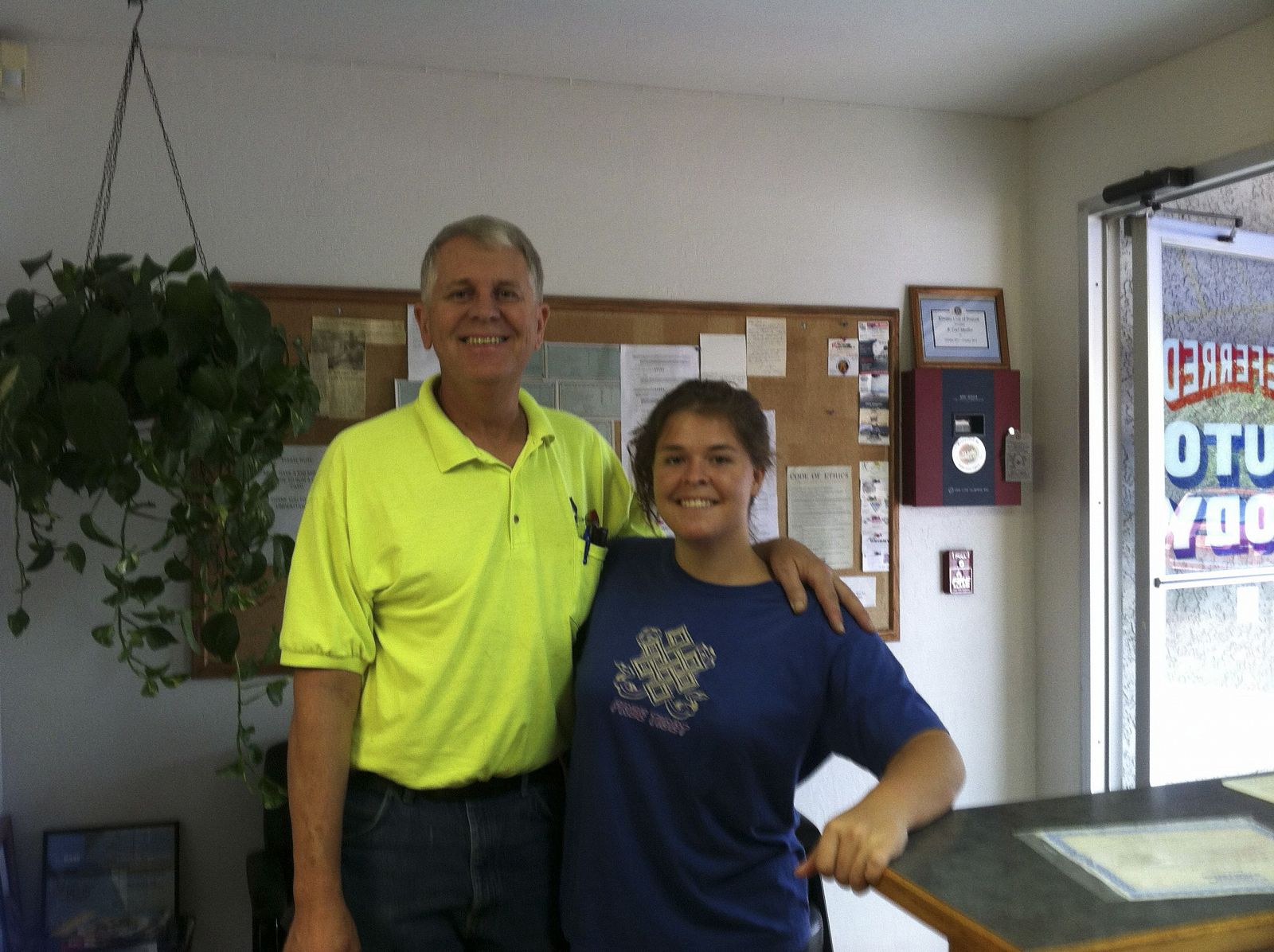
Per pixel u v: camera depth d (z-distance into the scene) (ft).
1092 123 8.31
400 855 4.61
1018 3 6.62
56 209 6.93
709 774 4.22
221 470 5.75
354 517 4.59
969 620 8.93
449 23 6.82
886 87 8.20
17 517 5.89
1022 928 2.56
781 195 8.42
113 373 5.00
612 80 7.93
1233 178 7.16
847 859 3.10
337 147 7.43
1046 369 8.88
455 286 4.59
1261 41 6.86
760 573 4.59
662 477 4.46
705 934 4.31
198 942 7.20
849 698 4.19
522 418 5.07
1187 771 8.39
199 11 6.57
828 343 8.47
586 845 4.38
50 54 6.92
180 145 7.16
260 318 5.52
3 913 6.64
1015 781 9.05
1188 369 8.44
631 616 4.60
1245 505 8.76
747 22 6.88
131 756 7.10
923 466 8.53
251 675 5.99
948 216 8.84
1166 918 2.61
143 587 5.78
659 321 8.07
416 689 4.55
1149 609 8.05
